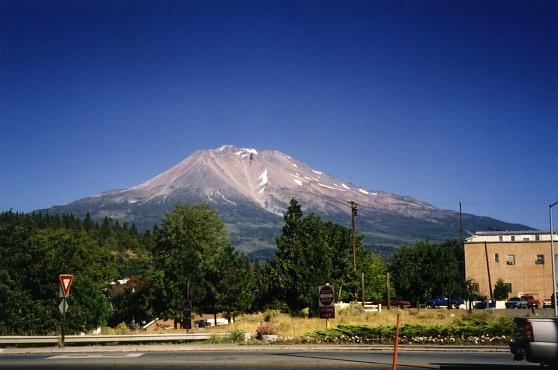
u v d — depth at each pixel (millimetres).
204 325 61469
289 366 19781
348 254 76188
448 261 91312
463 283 71438
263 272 61062
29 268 46719
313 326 38781
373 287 87250
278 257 59969
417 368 19422
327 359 21984
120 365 20281
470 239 96875
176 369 19281
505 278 90500
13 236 48594
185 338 31359
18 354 25203
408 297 92562
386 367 19547
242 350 26297
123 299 60031
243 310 57750
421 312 58312
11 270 46094
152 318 58500
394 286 92875
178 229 87812
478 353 24625
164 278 56406
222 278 57281
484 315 47500
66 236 51344
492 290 90312
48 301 45844
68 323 45156
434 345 26859
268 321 48688
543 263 89750
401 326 30875
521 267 90250
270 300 59875
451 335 29109
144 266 62719
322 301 30391
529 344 17750
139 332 41500
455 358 22531
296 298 58594
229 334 31891
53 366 20125
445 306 84312
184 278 56188
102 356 23703
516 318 18766
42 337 29312
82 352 25781
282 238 60625
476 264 91312
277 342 28938
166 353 24984
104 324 48688
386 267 95312
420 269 91250
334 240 76562
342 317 47938
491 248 91312
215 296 56844
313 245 59562
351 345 26984
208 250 87250
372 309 64375
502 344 27188
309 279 57938
